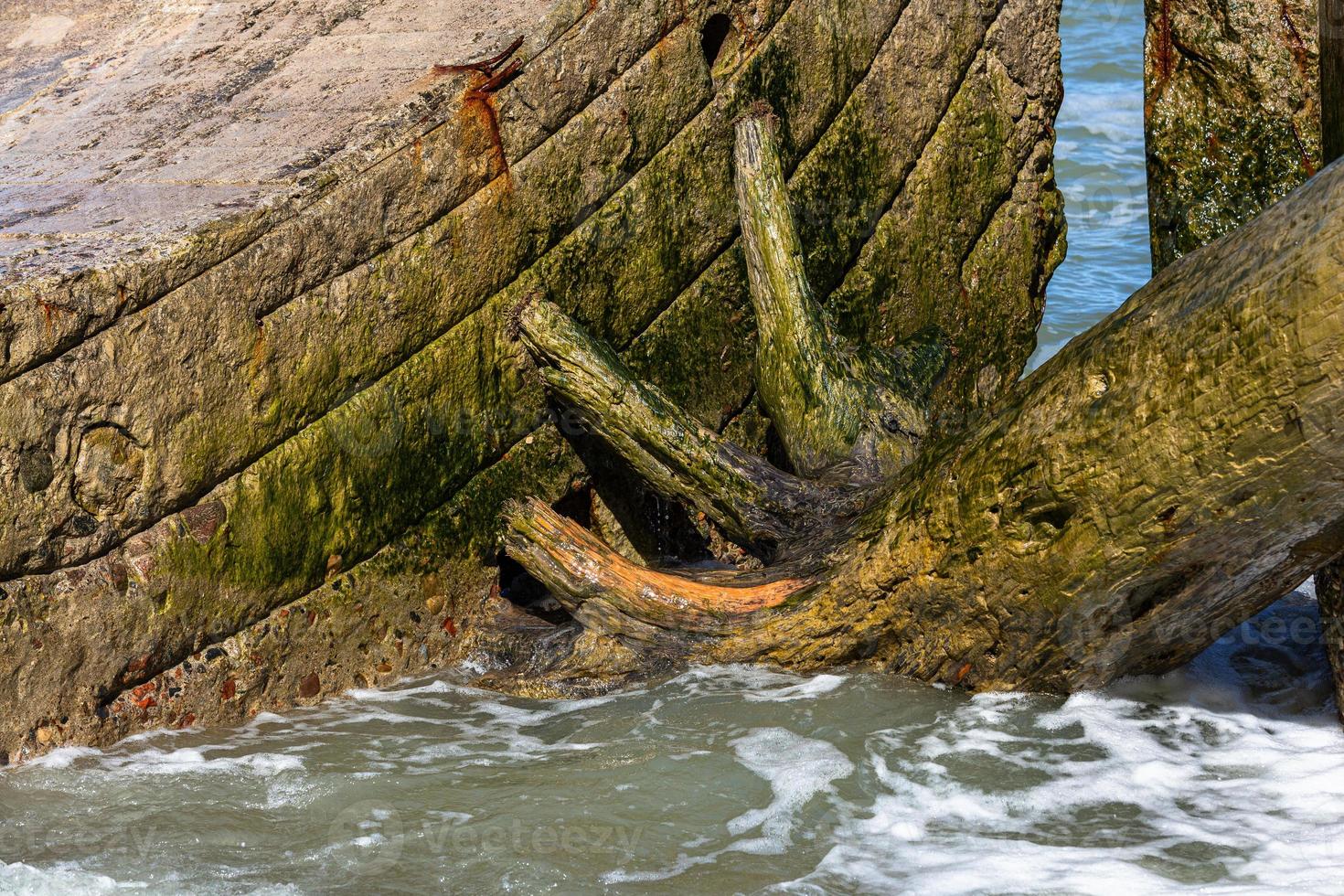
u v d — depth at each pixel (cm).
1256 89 657
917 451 691
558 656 648
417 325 622
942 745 560
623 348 712
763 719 589
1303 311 455
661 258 718
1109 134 1767
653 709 606
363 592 623
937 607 590
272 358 570
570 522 654
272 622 593
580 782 537
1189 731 569
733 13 725
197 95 709
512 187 646
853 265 825
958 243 895
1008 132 912
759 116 745
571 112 662
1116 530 523
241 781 532
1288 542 512
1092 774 531
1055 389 538
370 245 598
